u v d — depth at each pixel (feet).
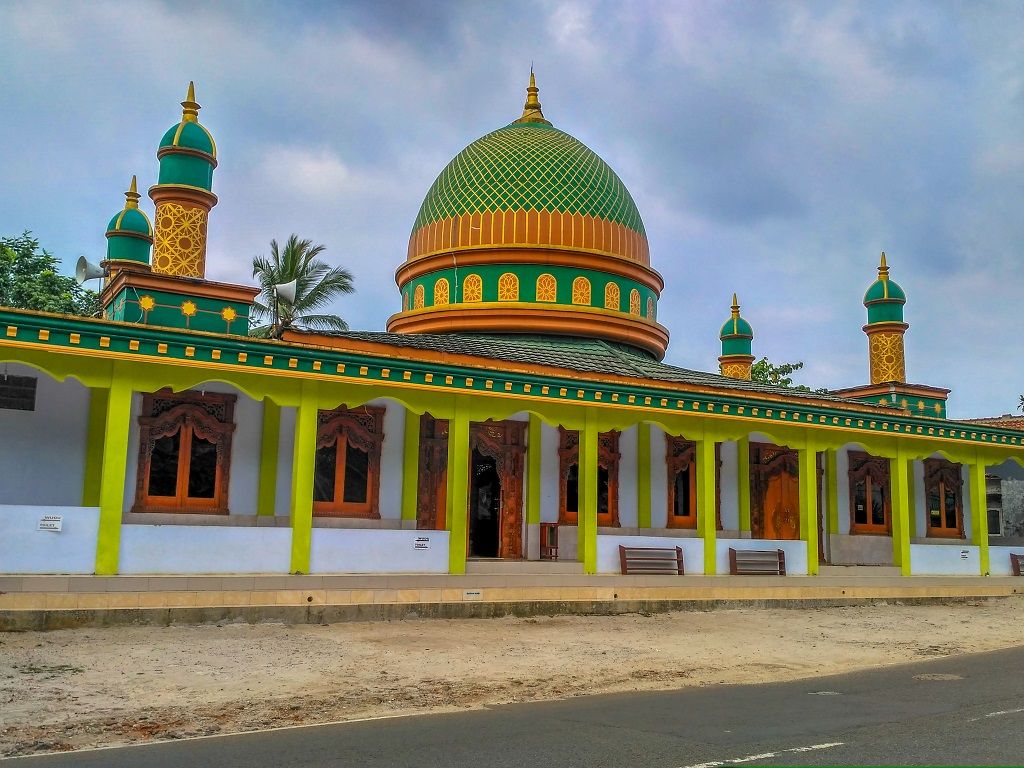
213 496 47.98
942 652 40.88
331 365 44.06
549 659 35.81
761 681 32.96
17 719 24.49
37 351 38.96
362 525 52.06
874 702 28.60
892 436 62.85
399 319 71.82
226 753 21.52
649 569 52.54
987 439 66.69
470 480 58.54
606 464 60.18
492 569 50.44
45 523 38.91
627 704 27.99
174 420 47.24
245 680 30.12
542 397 49.60
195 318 45.01
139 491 46.03
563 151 73.10
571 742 22.75
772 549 56.95
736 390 55.83
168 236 48.26
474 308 68.08
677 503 62.59
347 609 43.19
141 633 37.70
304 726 24.50
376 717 25.72
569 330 67.92
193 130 49.42
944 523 75.31
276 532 43.39
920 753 21.66
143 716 25.20
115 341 39.52
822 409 59.06
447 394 48.03
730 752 21.75
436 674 32.09
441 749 21.95
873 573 60.85
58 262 91.04
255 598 41.29
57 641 35.22
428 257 71.26
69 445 44.91
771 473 67.51
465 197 71.51
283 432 49.96
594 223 70.95
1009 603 61.93
